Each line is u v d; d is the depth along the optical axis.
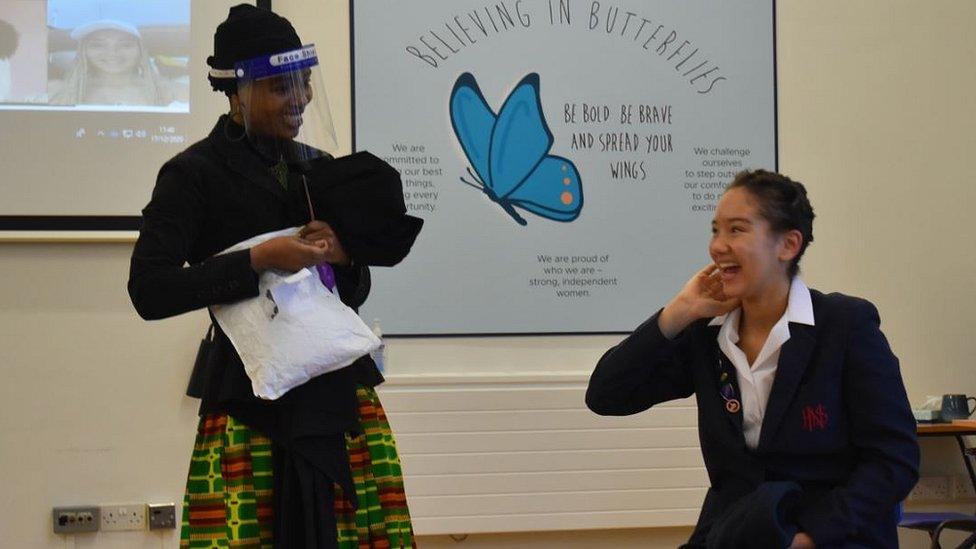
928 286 4.40
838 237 4.35
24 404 3.80
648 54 4.24
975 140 4.45
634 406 2.23
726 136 4.28
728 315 2.13
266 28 1.90
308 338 1.82
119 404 3.85
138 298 1.80
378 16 4.07
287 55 1.89
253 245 1.86
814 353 2.03
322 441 1.86
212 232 1.91
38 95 3.81
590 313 4.15
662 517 4.07
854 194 4.36
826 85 4.36
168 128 3.87
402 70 4.08
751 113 4.29
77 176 3.82
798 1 4.35
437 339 4.06
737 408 2.06
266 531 1.87
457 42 4.12
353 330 1.87
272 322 1.82
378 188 1.93
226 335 1.88
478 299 4.09
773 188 2.08
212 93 3.89
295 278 1.85
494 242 4.11
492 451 4.00
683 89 4.25
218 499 1.87
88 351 3.84
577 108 4.18
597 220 4.18
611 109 4.20
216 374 1.89
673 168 4.23
